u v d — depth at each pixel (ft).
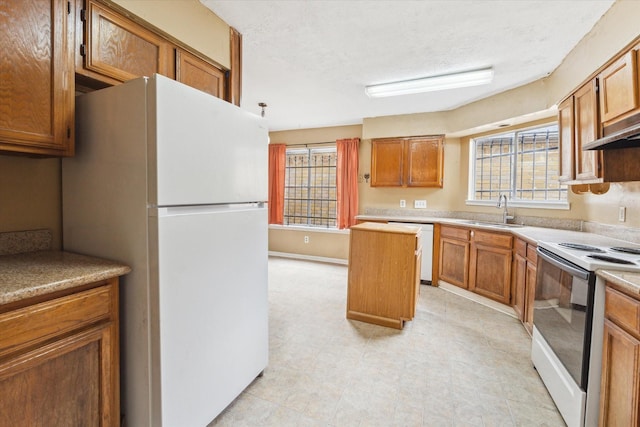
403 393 5.65
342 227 15.88
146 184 3.84
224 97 6.95
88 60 4.40
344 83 10.09
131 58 5.01
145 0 5.09
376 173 14.52
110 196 4.19
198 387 4.41
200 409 4.45
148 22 5.15
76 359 3.51
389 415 5.08
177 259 4.04
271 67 8.87
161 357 3.87
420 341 7.64
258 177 5.62
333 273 14.11
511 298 9.31
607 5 5.94
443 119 13.20
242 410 5.15
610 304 4.14
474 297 10.72
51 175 4.93
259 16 6.44
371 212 15.39
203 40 6.18
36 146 3.85
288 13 6.29
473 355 7.01
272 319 8.89
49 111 3.95
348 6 6.01
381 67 8.83
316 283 12.51
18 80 3.64
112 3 4.63
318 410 5.18
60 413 3.36
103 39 4.59
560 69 8.38
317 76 9.50
